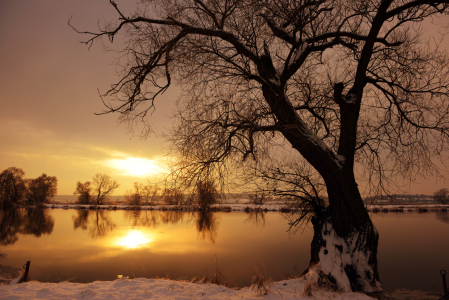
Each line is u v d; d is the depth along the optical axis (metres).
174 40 7.10
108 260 14.88
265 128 7.04
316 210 8.34
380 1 7.39
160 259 15.03
